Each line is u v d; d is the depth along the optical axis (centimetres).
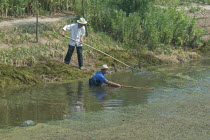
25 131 784
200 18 2283
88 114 905
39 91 1162
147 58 1686
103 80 1220
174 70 1531
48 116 891
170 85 1238
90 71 1458
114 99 1052
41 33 1656
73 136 754
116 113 912
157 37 1820
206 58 1856
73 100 1042
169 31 1873
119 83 1271
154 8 2020
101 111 930
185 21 1958
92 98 1065
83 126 815
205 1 2744
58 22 1820
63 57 1520
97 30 1841
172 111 926
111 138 742
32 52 1484
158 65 1664
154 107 965
